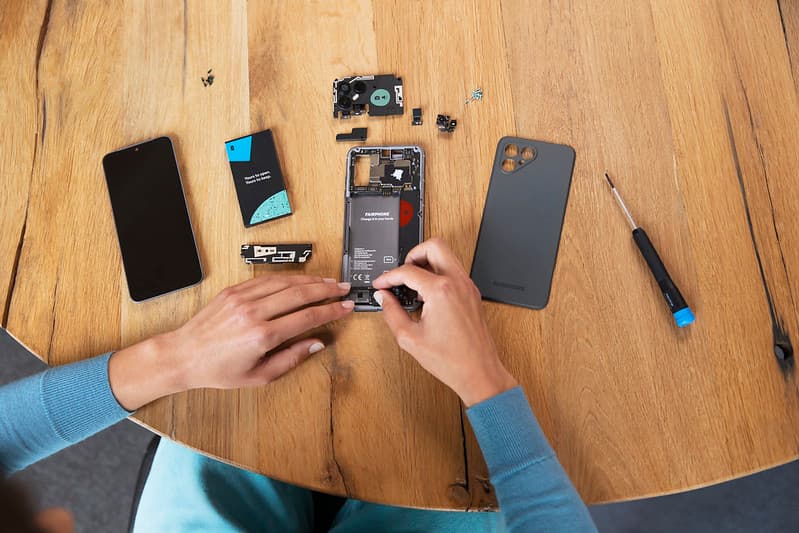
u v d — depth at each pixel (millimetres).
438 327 773
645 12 935
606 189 884
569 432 799
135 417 834
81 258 909
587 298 845
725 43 915
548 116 918
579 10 946
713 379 800
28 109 970
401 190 913
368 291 876
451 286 788
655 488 775
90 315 890
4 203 933
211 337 802
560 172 896
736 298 826
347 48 970
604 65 926
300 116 950
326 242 905
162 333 879
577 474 786
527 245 875
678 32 924
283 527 987
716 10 925
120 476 1540
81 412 811
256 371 812
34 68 984
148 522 919
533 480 712
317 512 1161
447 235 896
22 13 1002
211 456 824
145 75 975
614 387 809
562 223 878
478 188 907
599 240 866
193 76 972
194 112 958
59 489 1534
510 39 948
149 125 958
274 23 982
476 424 746
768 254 837
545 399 814
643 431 791
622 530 1408
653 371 809
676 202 868
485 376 755
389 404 826
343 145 935
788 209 849
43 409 802
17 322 890
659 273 824
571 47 938
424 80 948
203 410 834
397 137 934
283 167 932
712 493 1394
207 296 894
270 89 961
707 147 883
